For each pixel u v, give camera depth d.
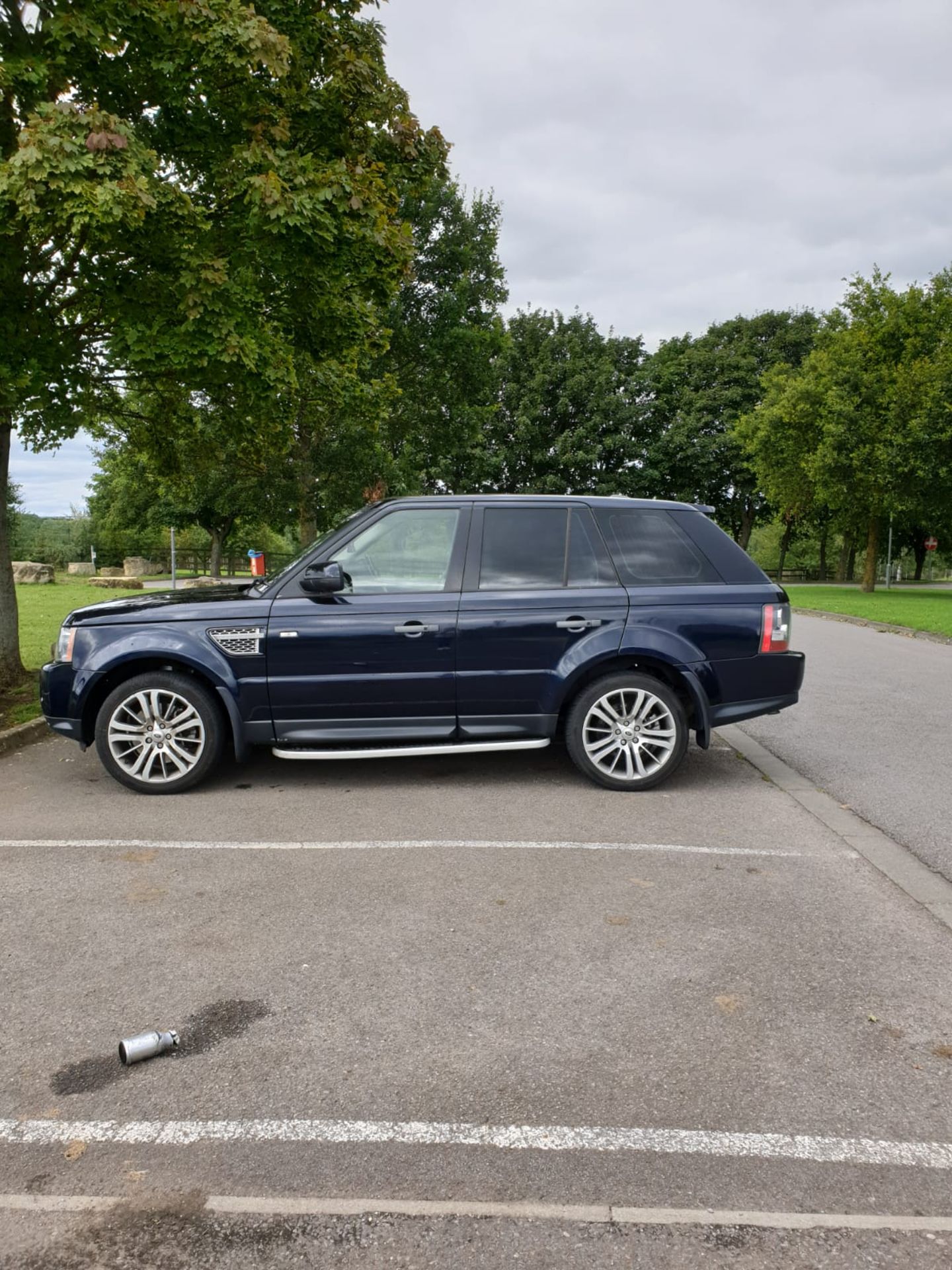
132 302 6.98
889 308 30.09
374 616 5.66
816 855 4.59
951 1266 1.92
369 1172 2.22
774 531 80.62
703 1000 3.07
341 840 4.80
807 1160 2.26
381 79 8.07
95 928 3.66
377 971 3.29
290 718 5.71
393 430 23.27
